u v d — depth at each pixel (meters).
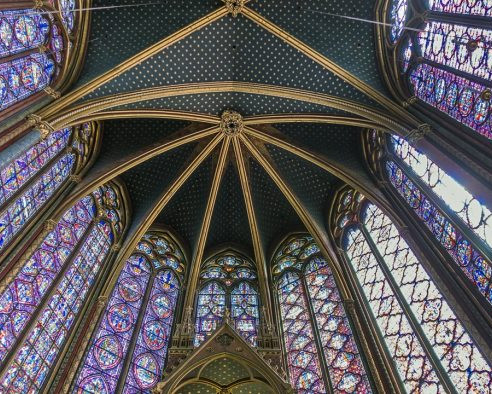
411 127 13.80
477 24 11.94
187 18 16.58
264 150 19.36
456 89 12.59
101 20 16.19
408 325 12.83
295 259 19.14
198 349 12.62
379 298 14.62
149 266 18.27
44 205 14.29
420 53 14.83
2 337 11.17
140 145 18.42
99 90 15.66
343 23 16.89
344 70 16.45
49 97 14.03
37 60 13.77
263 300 17.50
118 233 17.97
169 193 18.59
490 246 10.73
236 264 19.64
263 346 13.73
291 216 20.19
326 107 17.30
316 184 19.64
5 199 12.32
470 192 10.91
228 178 20.05
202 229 18.92
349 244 17.61
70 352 13.23
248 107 18.33
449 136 12.21
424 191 14.04
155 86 16.70
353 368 13.58
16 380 11.16
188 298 17.17
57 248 14.39
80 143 16.77
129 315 15.88
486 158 10.78
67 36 15.08
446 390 10.74
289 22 17.00
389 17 16.56
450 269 11.93
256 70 17.48
